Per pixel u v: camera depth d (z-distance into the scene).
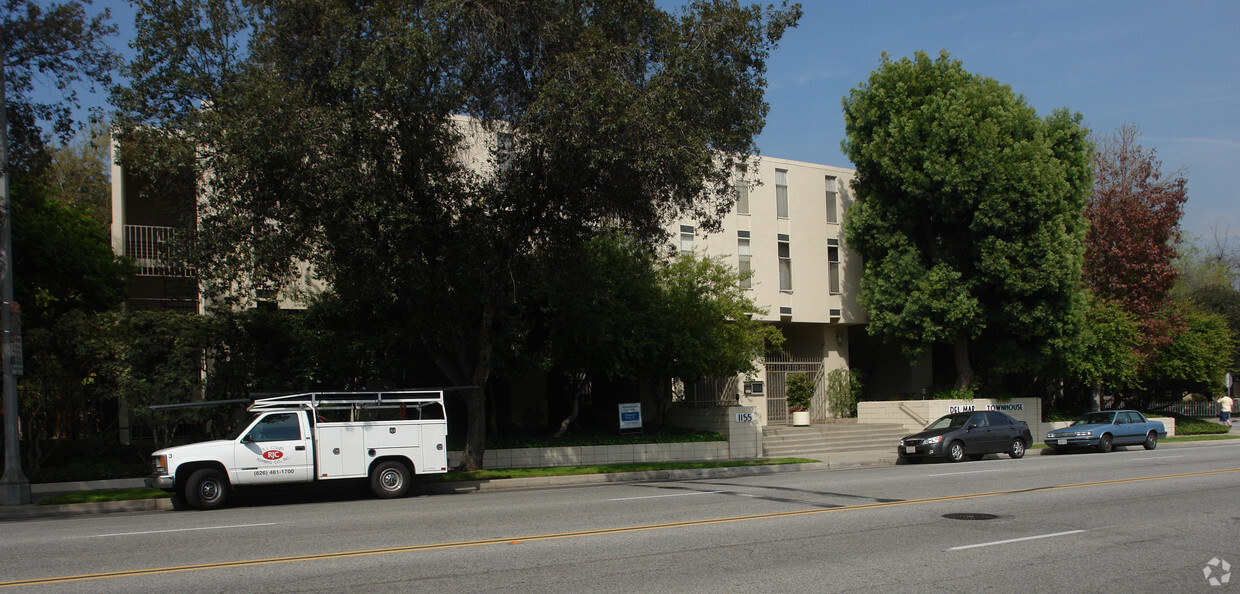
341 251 16.69
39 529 11.84
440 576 7.79
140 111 15.45
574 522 11.29
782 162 31.64
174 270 18.02
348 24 15.78
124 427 22.31
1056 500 13.29
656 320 22.94
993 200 28.11
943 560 8.52
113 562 8.68
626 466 21.78
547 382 27.73
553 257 20.16
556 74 16.36
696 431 25.80
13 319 16.20
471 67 16.80
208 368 20.55
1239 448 27.80
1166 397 39.06
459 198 18.30
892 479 17.44
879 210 30.61
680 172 17.11
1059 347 29.48
